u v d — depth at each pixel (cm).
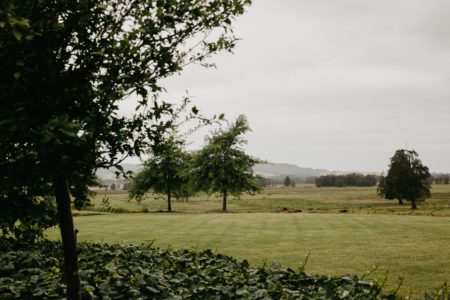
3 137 350
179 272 629
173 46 448
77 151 404
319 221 2938
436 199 8581
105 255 783
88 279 554
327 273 1141
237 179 5316
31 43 376
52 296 498
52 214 718
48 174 410
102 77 415
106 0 418
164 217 3459
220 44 478
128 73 421
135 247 870
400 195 6594
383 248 1614
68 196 433
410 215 3697
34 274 621
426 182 6644
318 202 8438
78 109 415
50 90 396
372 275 1104
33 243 908
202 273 623
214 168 5241
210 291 531
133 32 403
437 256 1407
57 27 358
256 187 5434
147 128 438
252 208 6562
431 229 2323
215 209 6075
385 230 2291
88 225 2678
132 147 436
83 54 411
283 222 2866
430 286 962
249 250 1566
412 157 6656
